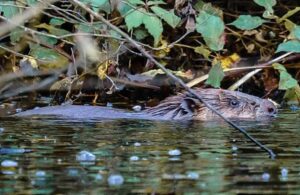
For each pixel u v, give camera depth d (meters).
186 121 10.48
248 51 13.08
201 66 13.13
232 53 13.40
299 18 13.81
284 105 12.32
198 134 9.00
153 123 10.12
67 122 10.01
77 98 12.36
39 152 7.64
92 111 10.81
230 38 13.40
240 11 13.81
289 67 13.24
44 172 6.64
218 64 11.55
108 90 12.58
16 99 12.55
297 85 12.23
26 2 9.99
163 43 12.49
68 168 6.85
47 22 12.43
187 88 7.57
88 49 11.46
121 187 6.14
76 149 7.84
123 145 8.12
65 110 10.88
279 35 13.20
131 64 12.95
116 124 9.92
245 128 9.59
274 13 13.67
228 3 13.70
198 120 10.63
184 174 6.62
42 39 12.00
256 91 13.20
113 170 6.78
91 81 12.43
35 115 10.62
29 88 12.12
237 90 12.82
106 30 10.73
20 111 11.38
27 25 11.86
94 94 12.66
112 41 11.70
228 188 6.13
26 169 6.81
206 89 11.36
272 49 13.26
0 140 8.41
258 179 6.46
